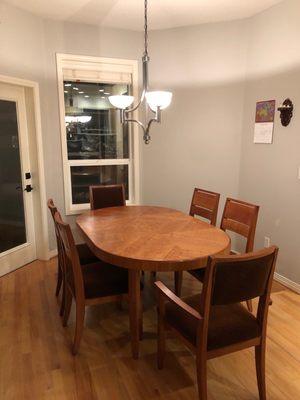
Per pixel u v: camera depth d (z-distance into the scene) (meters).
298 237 2.94
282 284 3.12
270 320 2.47
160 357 1.93
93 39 3.62
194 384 1.84
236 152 3.71
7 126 3.23
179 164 3.97
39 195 3.54
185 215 2.79
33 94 3.32
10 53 3.02
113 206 3.38
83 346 2.17
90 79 3.71
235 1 2.98
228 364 2.01
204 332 1.48
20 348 2.15
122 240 2.11
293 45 2.85
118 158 4.11
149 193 4.15
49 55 3.45
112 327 2.39
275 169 3.17
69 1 2.97
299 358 2.05
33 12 3.20
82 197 4.02
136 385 1.83
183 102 3.81
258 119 3.35
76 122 3.81
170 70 3.79
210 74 3.66
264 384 1.70
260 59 3.27
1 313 2.58
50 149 3.61
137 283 1.96
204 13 3.28
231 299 1.44
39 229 3.63
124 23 3.56
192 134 3.85
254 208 2.35
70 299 2.33
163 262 1.77
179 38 3.69
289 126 2.96
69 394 1.77
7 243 3.34
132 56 3.81
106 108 3.93
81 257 2.70
